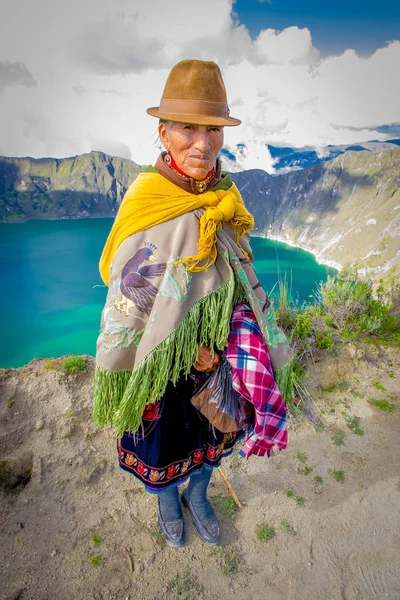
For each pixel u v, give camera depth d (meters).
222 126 1.19
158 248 1.23
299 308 3.66
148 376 1.22
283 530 2.06
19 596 1.66
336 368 3.23
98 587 1.73
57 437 2.36
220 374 1.41
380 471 2.44
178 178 1.29
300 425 2.75
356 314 3.72
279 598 1.76
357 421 2.82
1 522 1.95
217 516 2.10
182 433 1.56
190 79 1.14
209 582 1.79
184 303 1.21
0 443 2.24
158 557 1.88
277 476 2.37
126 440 1.58
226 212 1.25
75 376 2.63
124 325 1.23
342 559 1.94
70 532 1.95
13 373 2.57
